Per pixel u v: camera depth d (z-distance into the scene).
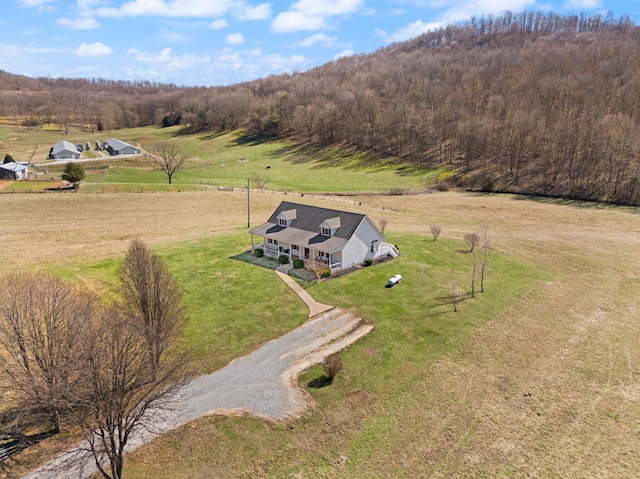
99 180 92.50
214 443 22.66
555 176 90.25
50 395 19.80
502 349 32.28
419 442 23.03
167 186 86.69
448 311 37.72
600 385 28.28
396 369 29.44
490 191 92.25
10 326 21.97
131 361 20.12
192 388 26.89
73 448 21.77
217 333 33.06
